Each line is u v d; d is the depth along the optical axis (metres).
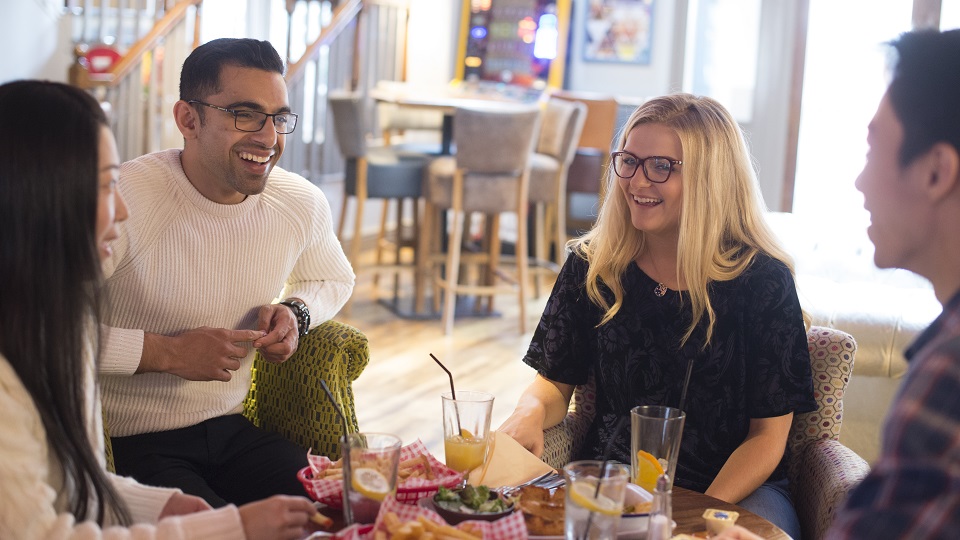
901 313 3.22
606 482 1.29
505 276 5.73
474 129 5.08
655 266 2.05
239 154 2.00
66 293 1.34
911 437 0.93
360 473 1.37
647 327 2.03
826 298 3.34
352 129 5.47
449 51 8.41
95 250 1.36
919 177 1.03
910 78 1.02
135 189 1.99
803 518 2.01
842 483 1.81
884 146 1.06
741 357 1.98
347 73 7.34
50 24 6.71
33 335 1.33
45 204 1.31
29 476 1.30
